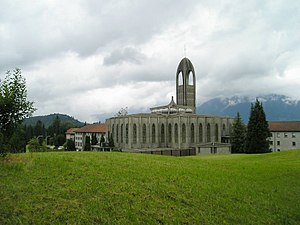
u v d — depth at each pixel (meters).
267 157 43.97
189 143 105.94
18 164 20.73
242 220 16.62
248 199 20.19
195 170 27.17
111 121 119.31
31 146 67.69
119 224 13.63
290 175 28.22
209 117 113.00
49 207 14.10
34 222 12.62
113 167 23.81
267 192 22.50
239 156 51.12
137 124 106.44
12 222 12.33
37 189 16.12
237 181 24.69
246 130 100.81
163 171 24.62
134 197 17.00
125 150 97.19
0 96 19.33
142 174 22.39
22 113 20.36
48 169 20.62
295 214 18.73
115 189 17.77
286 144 113.19
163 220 14.84
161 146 111.44
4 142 20.31
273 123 121.81
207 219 15.91
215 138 114.56
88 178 19.28
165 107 125.00
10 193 15.09
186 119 106.75
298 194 22.67
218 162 37.28
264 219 17.28
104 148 111.31
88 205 14.91
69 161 24.61
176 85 144.25
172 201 17.47
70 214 13.70
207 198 18.98
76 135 162.75
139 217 14.68
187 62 140.75
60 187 16.89
